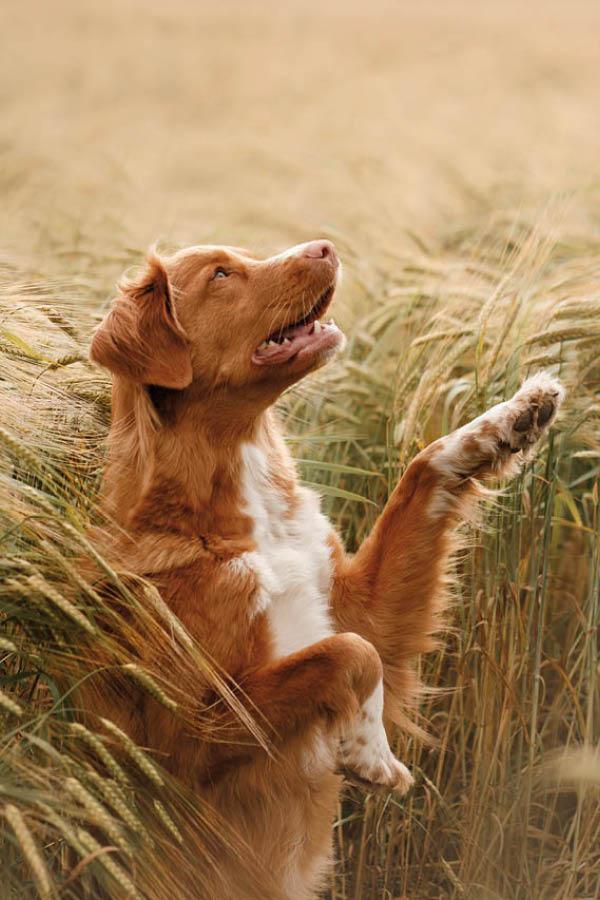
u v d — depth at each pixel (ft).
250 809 19.06
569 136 72.64
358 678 18.21
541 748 23.08
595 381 25.86
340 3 200.64
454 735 23.59
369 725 18.57
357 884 22.41
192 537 19.19
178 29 158.92
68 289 27.27
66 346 21.89
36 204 51.21
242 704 18.22
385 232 44.39
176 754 18.45
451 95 102.27
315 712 18.20
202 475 19.47
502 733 22.12
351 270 33.37
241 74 122.01
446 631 21.63
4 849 17.15
